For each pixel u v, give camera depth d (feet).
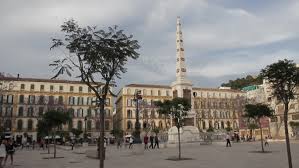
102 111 36.68
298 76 40.73
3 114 269.44
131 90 317.22
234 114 333.42
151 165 58.08
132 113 311.27
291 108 215.51
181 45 180.96
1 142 56.90
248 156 72.95
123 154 93.50
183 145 140.56
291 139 193.98
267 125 245.65
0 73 209.26
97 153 80.69
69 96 294.66
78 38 36.14
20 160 78.84
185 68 178.19
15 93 276.62
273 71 41.60
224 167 51.42
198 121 314.76
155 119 305.32
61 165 63.10
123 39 36.96
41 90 287.69
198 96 336.29
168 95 327.06
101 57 36.32
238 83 409.49
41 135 193.67
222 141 159.43
